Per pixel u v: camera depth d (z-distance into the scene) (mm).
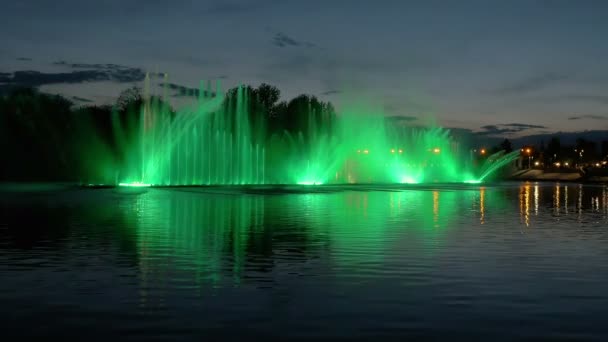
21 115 62188
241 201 31906
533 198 39844
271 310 8188
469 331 7289
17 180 60094
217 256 12680
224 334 7113
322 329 7332
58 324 7496
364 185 59906
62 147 62938
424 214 24094
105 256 12617
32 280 10094
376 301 8734
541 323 7645
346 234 16750
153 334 7105
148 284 9805
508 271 11102
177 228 18047
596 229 18828
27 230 17281
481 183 79562
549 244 14930
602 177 103438
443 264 11820
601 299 8922
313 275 10641
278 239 15539
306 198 35406
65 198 32844
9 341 6840
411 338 7012
